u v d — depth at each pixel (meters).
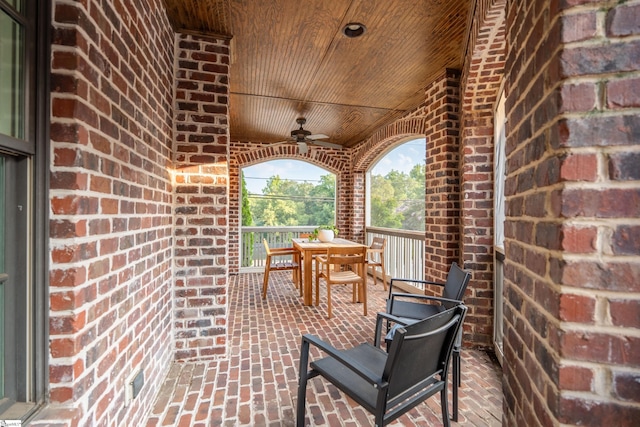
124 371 1.46
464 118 2.77
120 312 1.40
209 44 2.46
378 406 1.28
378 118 4.73
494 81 2.49
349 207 6.57
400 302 2.56
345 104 4.12
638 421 0.71
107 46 1.26
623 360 0.72
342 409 1.92
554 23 0.78
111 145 1.30
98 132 1.18
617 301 0.72
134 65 1.56
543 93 0.85
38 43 1.01
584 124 0.74
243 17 2.24
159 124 2.01
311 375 1.64
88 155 1.10
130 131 1.50
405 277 5.04
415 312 2.35
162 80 2.08
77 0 1.04
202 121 2.45
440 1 2.07
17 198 0.99
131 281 1.54
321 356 2.60
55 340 1.02
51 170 1.03
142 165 1.68
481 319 2.75
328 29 2.39
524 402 0.98
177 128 2.40
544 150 0.84
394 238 5.41
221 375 2.27
